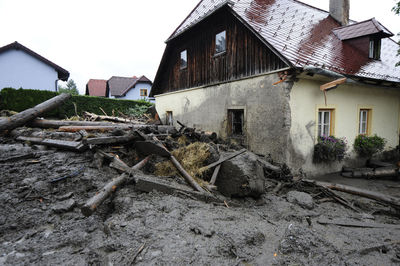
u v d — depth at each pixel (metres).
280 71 6.10
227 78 8.10
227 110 8.17
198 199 3.88
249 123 7.22
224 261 2.31
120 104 17.30
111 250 2.40
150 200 3.44
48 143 5.23
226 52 8.12
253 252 2.55
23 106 13.32
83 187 3.80
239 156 4.74
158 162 4.79
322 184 5.33
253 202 4.30
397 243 3.02
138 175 3.98
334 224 3.60
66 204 3.32
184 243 2.51
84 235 2.72
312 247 2.66
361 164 8.12
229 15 7.92
